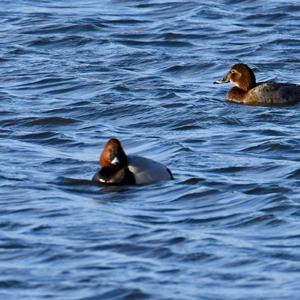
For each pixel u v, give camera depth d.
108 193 22.98
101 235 20.62
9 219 21.58
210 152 26.22
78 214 21.72
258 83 31.09
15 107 30.47
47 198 22.61
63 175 24.31
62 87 32.69
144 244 20.17
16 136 27.72
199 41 37.94
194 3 42.44
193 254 19.70
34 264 19.39
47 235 20.67
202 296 17.94
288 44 37.19
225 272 18.94
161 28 39.44
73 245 20.14
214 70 34.50
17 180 23.89
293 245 20.12
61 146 26.97
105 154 23.50
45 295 18.12
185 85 32.84
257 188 23.16
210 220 21.53
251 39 37.97
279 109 30.19
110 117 29.78
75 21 40.19
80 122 29.19
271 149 26.41
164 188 23.11
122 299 17.95
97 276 18.75
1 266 19.28
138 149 26.69
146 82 32.97
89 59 35.81
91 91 32.28
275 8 41.34
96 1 43.81
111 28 39.53
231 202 22.45
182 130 28.52
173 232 20.72
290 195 22.80
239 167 24.84
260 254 19.66
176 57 35.78
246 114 29.69
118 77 33.50
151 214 21.81
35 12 41.72
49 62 35.34
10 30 39.25
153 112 29.81
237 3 42.38
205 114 29.56
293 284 18.38
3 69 34.62
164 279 18.64
